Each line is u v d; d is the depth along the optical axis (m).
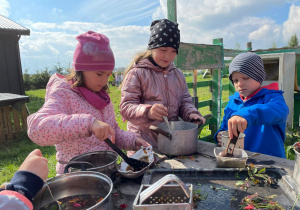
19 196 0.65
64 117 1.17
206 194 1.11
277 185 1.17
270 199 1.05
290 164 1.41
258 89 2.02
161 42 1.91
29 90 20.69
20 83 9.74
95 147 1.57
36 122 1.16
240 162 1.33
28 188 0.71
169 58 2.01
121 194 1.14
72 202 0.94
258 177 1.24
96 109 1.56
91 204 0.93
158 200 0.90
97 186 0.99
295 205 1.00
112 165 1.18
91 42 1.36
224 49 4.39
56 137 1.14
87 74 1.45
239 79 1.94
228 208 1.00
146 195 0.80
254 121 1.59
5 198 0.63
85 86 1.53
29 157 0.81
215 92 4.20
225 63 4.63
